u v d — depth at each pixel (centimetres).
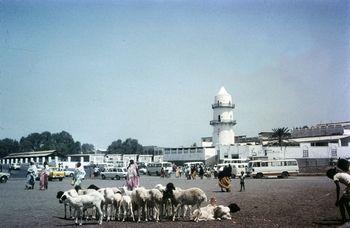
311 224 1359
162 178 6106
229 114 9775
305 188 3225
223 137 9700
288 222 1418
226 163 6775
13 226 1431
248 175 5766
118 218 1648
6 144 14775
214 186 3759
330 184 3778
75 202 1466
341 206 1368
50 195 2917
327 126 10056
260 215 1638
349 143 9056
